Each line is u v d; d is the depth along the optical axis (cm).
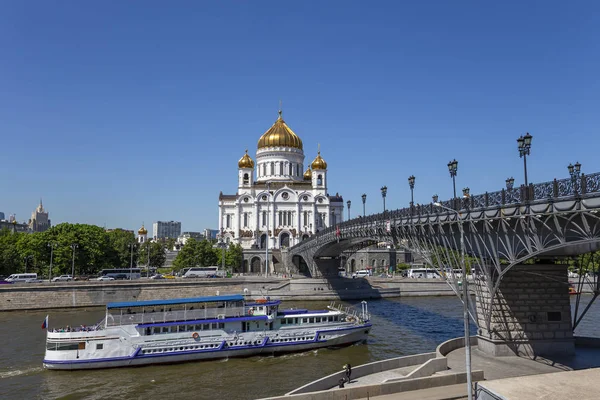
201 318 5312
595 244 3403
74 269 11269
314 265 11138
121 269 11600
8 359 5103
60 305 8925
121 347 4919
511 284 4228
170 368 4866
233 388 4159
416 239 5322
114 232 17300
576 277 10044
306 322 5672
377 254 16150
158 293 9725
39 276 11762
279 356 5319
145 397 3947
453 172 4188
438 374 3541
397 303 9806
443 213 4506
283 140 17675
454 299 10525
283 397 3034
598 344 4512
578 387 2066
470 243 4238
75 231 11375
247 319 5375
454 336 6172
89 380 4447
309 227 16612
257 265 15275
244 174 17125
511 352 4138
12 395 4003
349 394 3119
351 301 10206
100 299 9250
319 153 17512
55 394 4038
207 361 5125
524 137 3331
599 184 2644
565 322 4228
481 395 2123
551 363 3875
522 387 2077
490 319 4184
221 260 14000
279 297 10269
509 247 3584
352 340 5725
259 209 16562
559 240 3045
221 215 16825
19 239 11938
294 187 17175
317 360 5097
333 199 18325
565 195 2916
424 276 12875
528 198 3238
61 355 4747
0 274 11206
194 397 3931
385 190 6500
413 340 5953
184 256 13500
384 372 3875
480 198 3875
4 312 8431
